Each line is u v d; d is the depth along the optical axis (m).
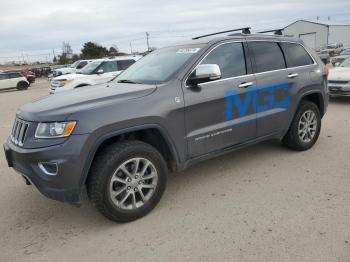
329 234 3.18
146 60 4.96
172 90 3.86
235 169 4.91
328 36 58.47
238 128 4.44
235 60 4.51
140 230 3.49
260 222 3.47
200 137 4.07
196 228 3.45
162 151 4.02
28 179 3.46
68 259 3.12
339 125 7.19
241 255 2.98
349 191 4.03
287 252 2.97
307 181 4.38
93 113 3.34
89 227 3.63
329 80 9.92
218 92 4.18
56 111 3.35
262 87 4.67
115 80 4.86
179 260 2.98
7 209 4.14
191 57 4.16
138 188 3.63
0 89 27.16
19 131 3.60
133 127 3.52
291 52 5.24
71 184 3.28
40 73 53.50
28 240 3.46
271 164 5.02
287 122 5.10
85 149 3.26
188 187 4.41
